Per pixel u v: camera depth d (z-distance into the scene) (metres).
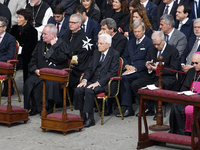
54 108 26.80
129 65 27.56
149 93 19.22
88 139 21.50
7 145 20.38
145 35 28.45
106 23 28.59
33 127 23.80
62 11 31.34
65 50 27.12
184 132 20.97
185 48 27.84
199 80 22.53
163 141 19.64
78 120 22.81
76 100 24.22
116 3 32.62
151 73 26.53
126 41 29.11
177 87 23.78
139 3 29.73
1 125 24.14
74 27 28.28
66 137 21.81
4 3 36.72
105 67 25.41
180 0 31.36
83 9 31.48
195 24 26.64
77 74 28.00
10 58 29.25
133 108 28.30
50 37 27.05
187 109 20.56
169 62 25.94
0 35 29.48
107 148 20.02
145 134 20.00
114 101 27.58
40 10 34.78
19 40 31.41
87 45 28.30
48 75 22.34
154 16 32.09
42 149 19.77
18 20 31.09
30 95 26.75
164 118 25.44
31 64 27.33
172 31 28.06
